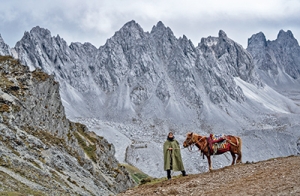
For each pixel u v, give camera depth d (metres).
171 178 24.67
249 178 18.78
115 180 81.56
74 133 88.00
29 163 41.28
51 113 72.25
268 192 15.41
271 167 20.44
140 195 20.16
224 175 20.86
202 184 19.75
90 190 50.97
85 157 78.19
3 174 32.22
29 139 50.84
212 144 24.52
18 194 26.67
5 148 40.66
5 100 55.12
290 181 16.33
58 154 54.75
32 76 70.62
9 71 66.19
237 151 24.70
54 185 39.09
